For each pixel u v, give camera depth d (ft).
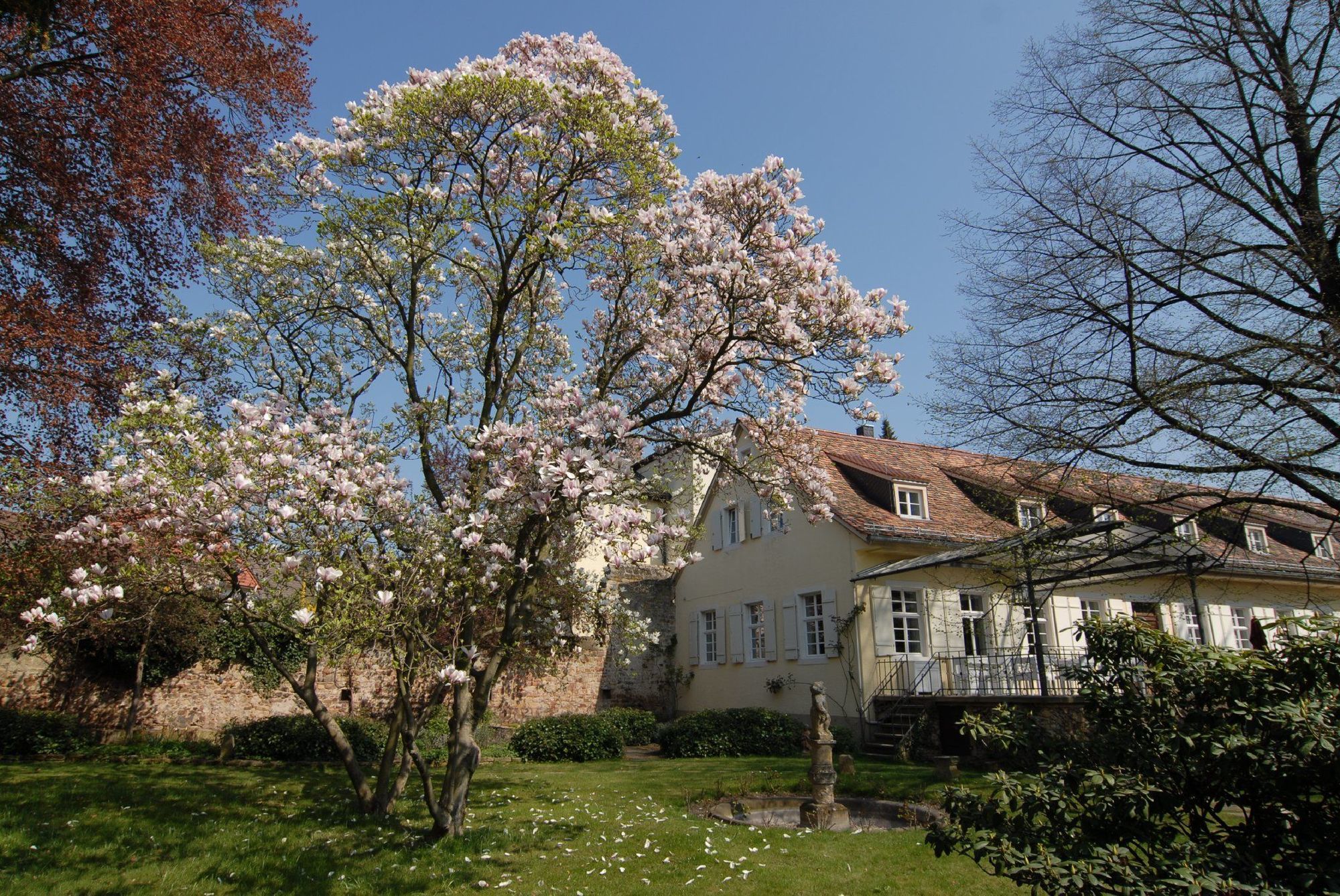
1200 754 10.69
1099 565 40.73
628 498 24.26
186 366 34.37
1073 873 9.87
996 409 36.88
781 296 26.96
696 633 71.51
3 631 38.01
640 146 26.32
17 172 32.91
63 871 20.70
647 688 71.51
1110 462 34.68
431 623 24.18
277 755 44.06
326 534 21.56
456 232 27.40
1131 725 11.66
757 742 51.62
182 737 50.62
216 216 36.88
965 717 13.48
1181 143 37.83
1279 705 9.91
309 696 27.55
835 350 27.37
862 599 53.72
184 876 20.70
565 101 26.00
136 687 47.67
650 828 26.35
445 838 23.90
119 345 34.27
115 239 36.60
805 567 58.95
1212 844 10.28
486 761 47.80
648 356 30.96
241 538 21.79
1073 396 34.81
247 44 35.37
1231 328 33.40
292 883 20.27
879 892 19.36
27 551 30.01
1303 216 33.53
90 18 30.40
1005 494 38.52
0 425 32.01
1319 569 66.08
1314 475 32.50
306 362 34.47
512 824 27.25
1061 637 57.36
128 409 21.43
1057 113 39.86
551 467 21.70
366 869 21.34
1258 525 67.31
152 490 20.72
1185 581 42.70
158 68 32.78
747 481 30.68
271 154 30.66
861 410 27.96
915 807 28.94
